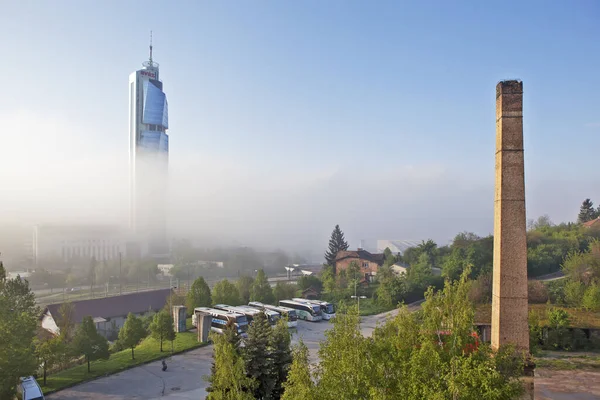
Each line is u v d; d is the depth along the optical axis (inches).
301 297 3294.8
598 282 2354.8
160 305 3344.0
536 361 1738.4
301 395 759.7
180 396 1437.0
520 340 913.5
